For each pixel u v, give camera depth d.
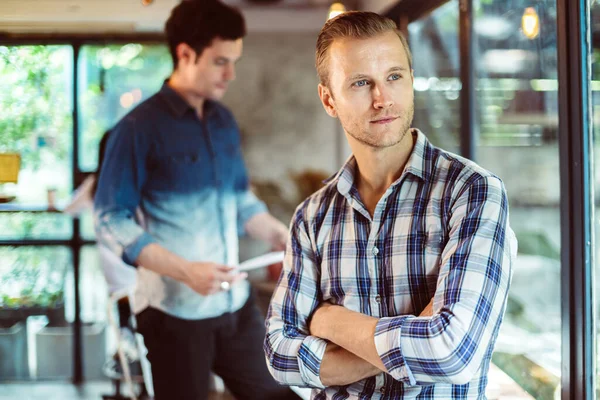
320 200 1.66
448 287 1.38
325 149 5.80
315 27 5.66
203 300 2.90
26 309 4.97
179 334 2.90
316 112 5.76
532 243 3.65
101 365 5.00
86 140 4.89
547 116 3.41
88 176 4.90
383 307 1.52
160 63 5.05
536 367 2.85
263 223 3.27
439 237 1.47
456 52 3.71
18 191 4.75
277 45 5.70
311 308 1.65
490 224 1.40
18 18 4.37
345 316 1.51
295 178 5.76
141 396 4.36
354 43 1.47
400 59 1.48
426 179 1.50
